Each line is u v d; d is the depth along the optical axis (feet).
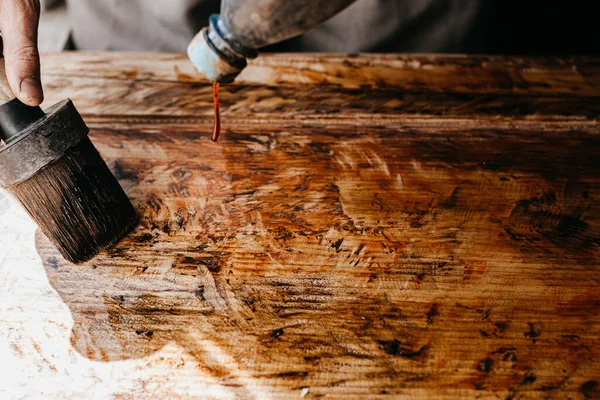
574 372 1.41
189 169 1.80
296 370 1.42
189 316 1.50
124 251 1.61
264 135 1.91
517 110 2.00
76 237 1.54
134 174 1.78
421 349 1.44
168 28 2.53
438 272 1.57
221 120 1.95
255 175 1.79
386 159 1.84
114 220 1.59
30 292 1.54
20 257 1.60
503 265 1.58
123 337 1.46
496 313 1.50
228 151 1.86
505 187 1.76
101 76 2.08
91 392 1.38
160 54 2.18
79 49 2.66
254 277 1.57
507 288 1.54
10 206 1.71
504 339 1.46
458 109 2.00
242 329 1.48
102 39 2.60
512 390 1.39
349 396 1.38
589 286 1.55
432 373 1.41
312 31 2.56
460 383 1.40
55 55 2.16
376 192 1.75
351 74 2.11
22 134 1.41
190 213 1.69
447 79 2.10
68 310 1.51
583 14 2.62
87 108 1.97
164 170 1.80
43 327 1.48
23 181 1.43
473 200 1.73
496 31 2.59
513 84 2.09
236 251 1.61
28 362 1.42
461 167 1.82
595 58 2.20
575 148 1.88
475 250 1.62
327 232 1.65
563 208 1.71
